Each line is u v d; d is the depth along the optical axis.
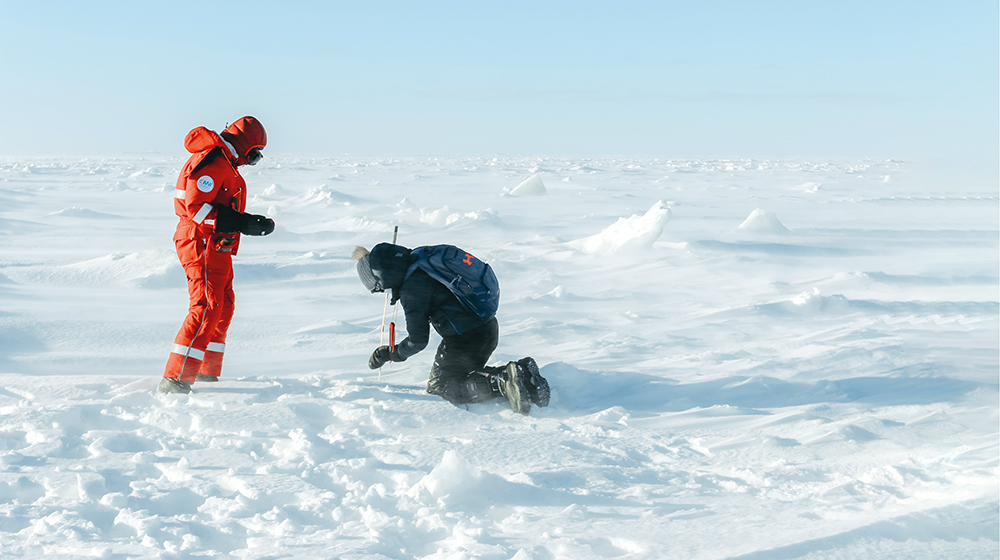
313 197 22.47
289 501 2.28
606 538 1.97
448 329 3.64
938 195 30.38
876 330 5.62
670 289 8.48
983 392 3.66
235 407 3.40
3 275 8.16
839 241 13.15
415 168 75.81
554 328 6.05
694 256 10.65
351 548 1.90
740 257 10.59
